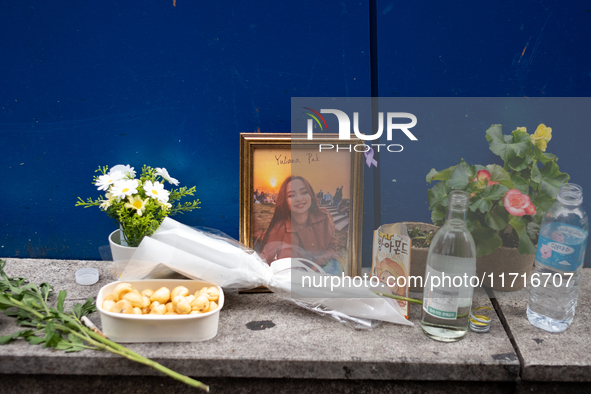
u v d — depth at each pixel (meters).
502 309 1.02
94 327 0.89
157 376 0.87
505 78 1.14
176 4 1.10
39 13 1.10
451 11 1.11
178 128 1.17
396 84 1.15
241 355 0.84
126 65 1.13
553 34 1.12
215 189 1.21
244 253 1.04
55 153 1.19
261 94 1.15
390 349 0.87
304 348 0.87
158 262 1.00
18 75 1.14
